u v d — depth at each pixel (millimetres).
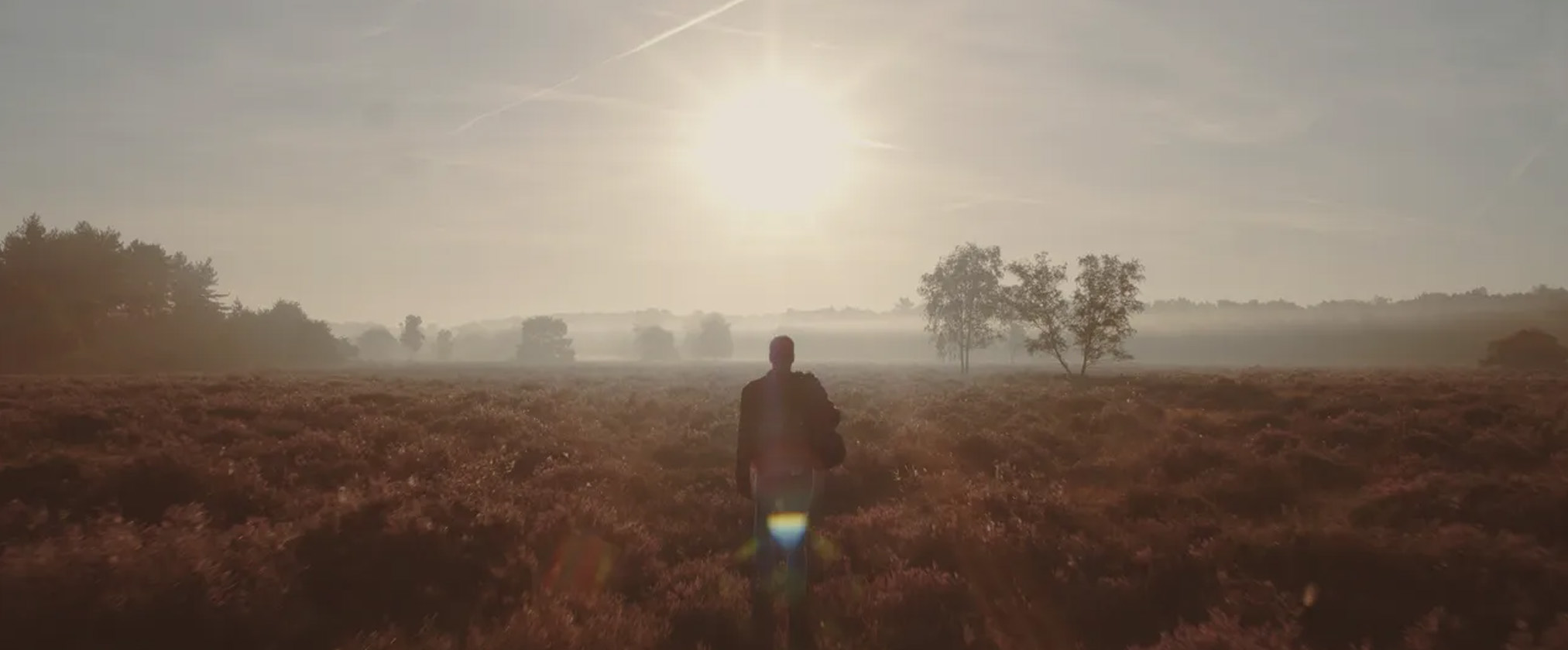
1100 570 8461
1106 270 56656
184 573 6574
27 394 26688
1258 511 11742
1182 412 25938
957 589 7738
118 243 99938
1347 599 7398
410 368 115062
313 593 7273
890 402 34062
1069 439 19875
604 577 8367
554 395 37594
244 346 115438
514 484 12875
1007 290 60219
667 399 35750
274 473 12734
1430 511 10703
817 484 7891
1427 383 37688
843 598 7797
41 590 6047
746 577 8703
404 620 6992
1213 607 7402
